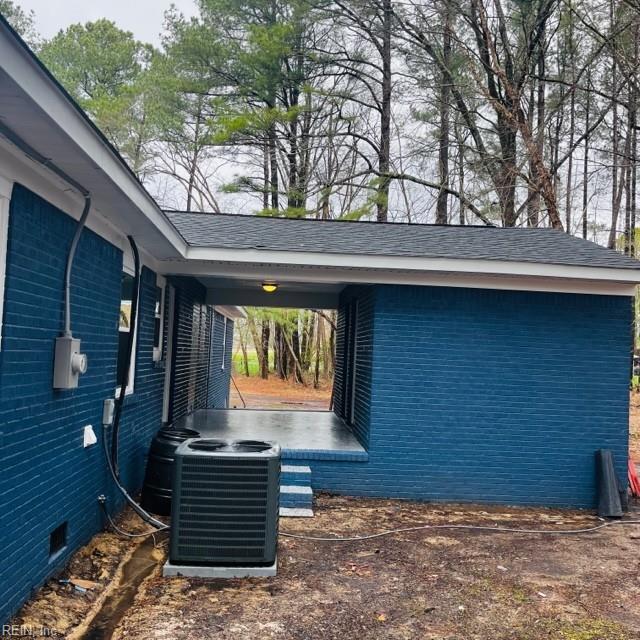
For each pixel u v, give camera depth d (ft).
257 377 96.32
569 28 50.52
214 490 14.20
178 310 26.32
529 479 22.61
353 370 27.96
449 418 22.56
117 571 14.25
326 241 23.02
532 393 22.70
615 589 14.16
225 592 13.23
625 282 21.70
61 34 67.77
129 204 13.50
